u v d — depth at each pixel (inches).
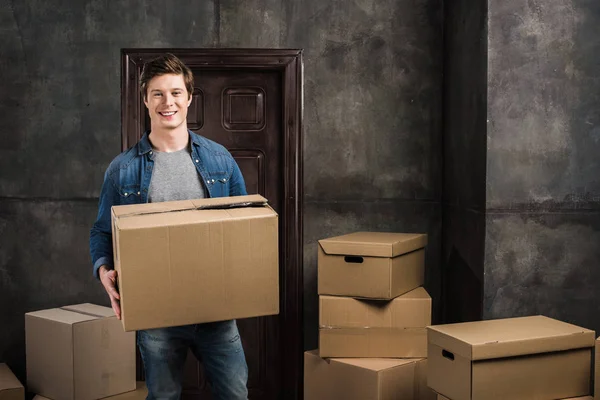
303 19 134.0
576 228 109.5
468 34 117.7
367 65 135.0
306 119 135.0
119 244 68.7
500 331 89.0
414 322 110.1
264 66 133.8
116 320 116.8
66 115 133.3
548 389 87.7
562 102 108.4
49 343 114.7
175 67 79.3
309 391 115.4
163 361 80.4
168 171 81.7
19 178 133.6
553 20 107.7
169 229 70.2
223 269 72.7
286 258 135.9
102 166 133.8
